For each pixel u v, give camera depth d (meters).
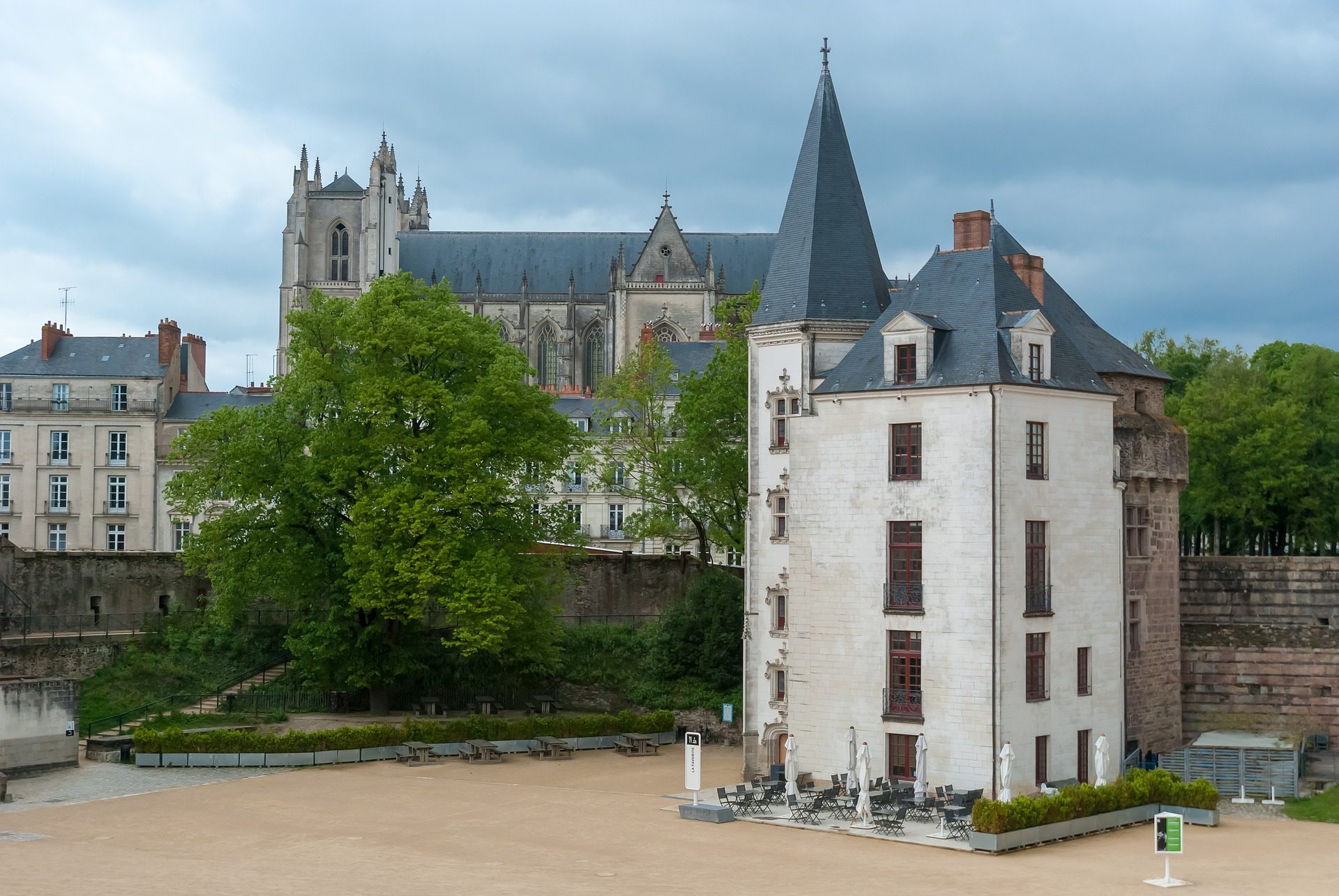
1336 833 50.53
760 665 63.22
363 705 76.56
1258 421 88.50
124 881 40.22
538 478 75.75
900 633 56.09
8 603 78.31
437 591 71.44
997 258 58.78
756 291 90.38
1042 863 43.94
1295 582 68.75
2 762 60.25
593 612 85.88
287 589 73.44
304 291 183.00
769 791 52.66
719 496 80.75
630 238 189.12
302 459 72.81
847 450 57.72
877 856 44.72
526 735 70.06
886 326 57.06
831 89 66.38
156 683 76.25
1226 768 59.16
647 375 89.69
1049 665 55.88
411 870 42.19
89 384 114.88
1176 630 66.44
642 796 56.31
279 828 49.12
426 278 185.88
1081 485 57.81
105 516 113.75
